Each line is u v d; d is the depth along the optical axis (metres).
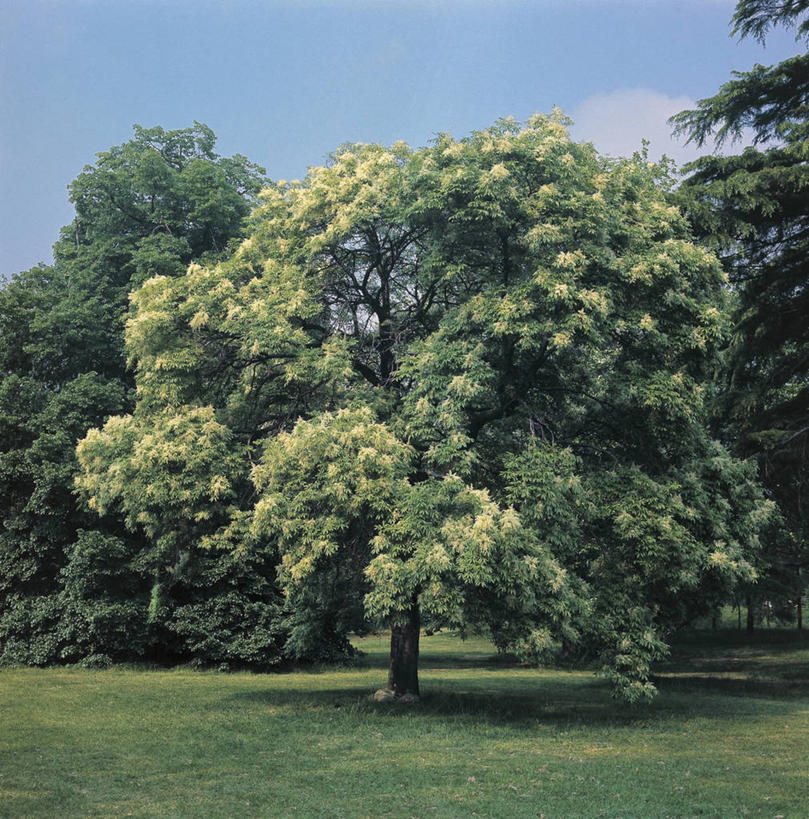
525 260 15.82
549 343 15.23
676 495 15.66
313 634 19.64
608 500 15.73
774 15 25.23
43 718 14.75
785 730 14.55
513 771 10.98
